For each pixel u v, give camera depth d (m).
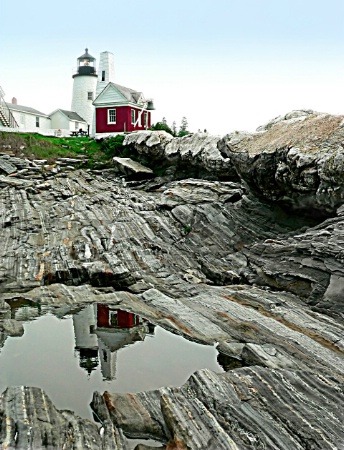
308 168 15.05
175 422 7.46
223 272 16.67
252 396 8.10
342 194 14.12
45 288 15.72
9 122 45.88
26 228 21.02
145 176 30.03
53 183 28.91
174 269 17.81
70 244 19.22
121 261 17.59
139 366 10.58
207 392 8.18
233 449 6.76
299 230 17.47
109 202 24.94
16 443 6.96
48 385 9.72
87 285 16.28
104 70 46.25
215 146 24.75
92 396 9.23
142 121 45.16
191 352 11.36
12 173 29.66
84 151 35.91
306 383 8.59
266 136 18.94
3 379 9.95
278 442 6.88
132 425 7.87
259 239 18.89
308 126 17.33
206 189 23.44
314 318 12.30
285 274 14.62
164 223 21.53
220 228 20.09
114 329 12.85
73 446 7.02
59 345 11.80
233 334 12.01
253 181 18.80
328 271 13.24
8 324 13.06
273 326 11.98
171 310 13.82
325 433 7.02
